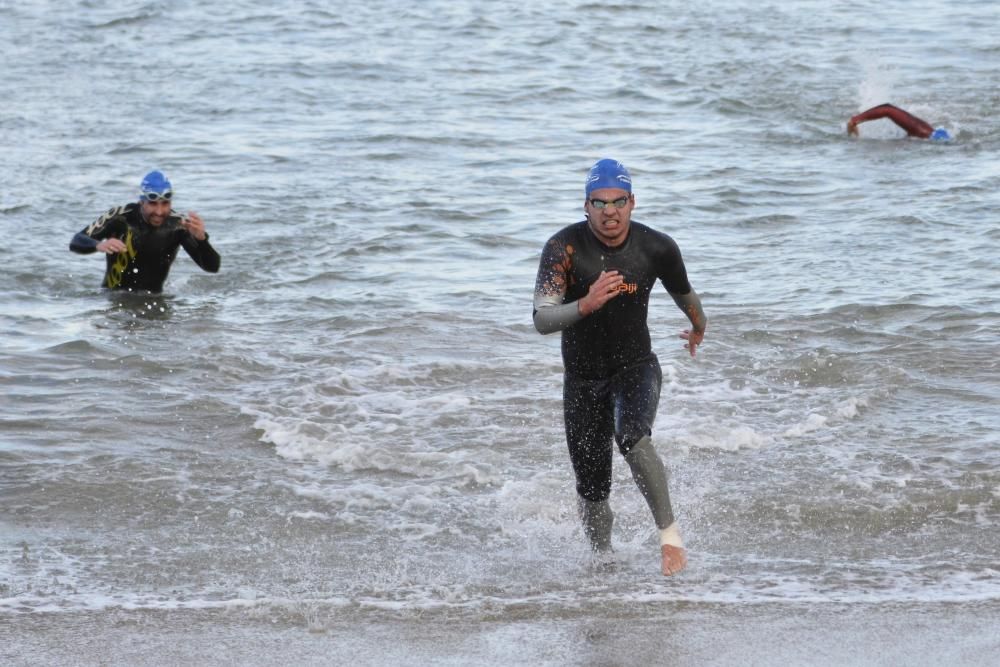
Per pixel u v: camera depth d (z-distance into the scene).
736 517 18.52
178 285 32.28
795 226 37.31
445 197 40.94
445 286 31.66
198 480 19.88
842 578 16.33
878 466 20.25
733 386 24.12
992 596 15.64
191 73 62.53
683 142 49.34
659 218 38.25
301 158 46.50
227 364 25.44
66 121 52.62
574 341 16.59
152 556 17.19
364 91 58.62
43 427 21.94
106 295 31.38
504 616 15.14
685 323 28.03
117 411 22.77
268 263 34.12
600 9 79.69
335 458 20.73
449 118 53.28
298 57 66.25
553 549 17.55
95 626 14.84
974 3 81.56
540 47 69.00
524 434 21.80
